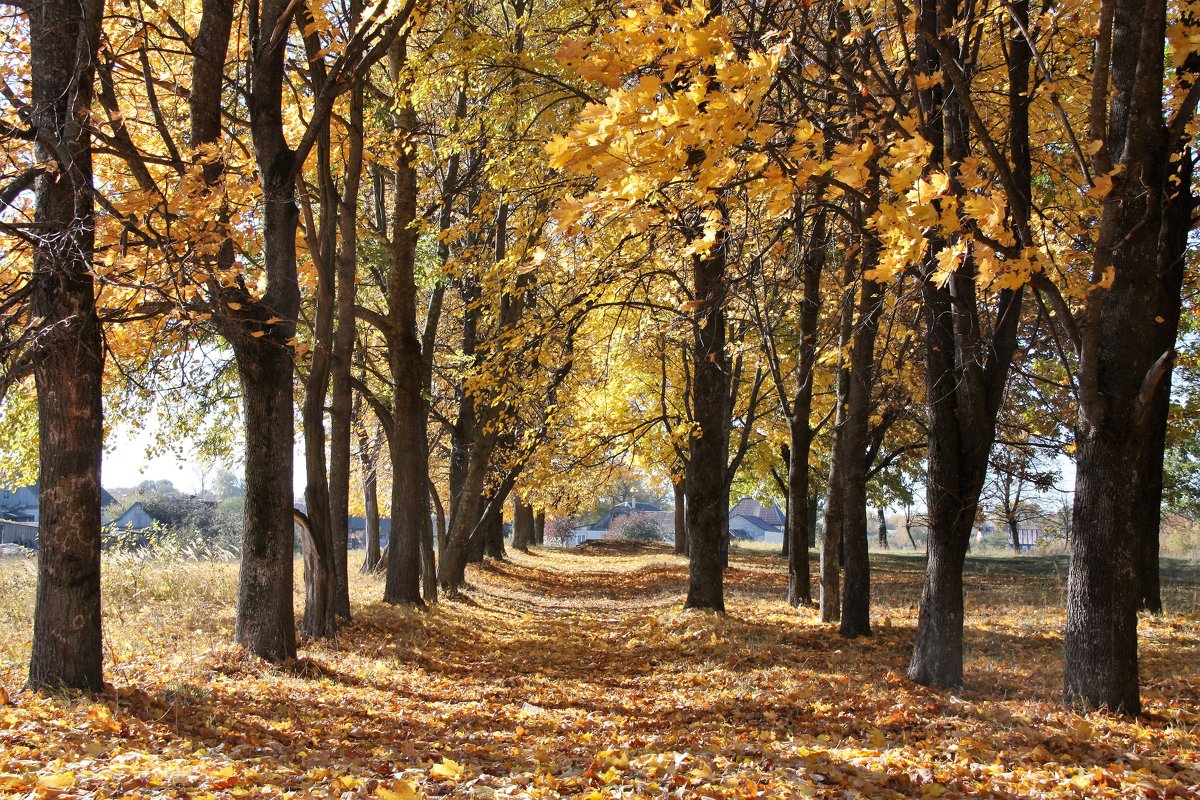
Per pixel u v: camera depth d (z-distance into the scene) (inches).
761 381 799.1
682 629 506.0
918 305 358.3
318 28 345.4
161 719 239.1
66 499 253.9
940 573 334.6
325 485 438.9
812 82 274.5
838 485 536.7
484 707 324.8
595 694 362.0
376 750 237.9
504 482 794.2
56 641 250.7
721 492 563.8
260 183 367.9
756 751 225.1
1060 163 369.4
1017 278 186.4
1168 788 182.2
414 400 600.7
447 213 645.9
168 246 270.1
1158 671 338.3
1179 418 698.8
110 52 336.8
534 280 517.0
